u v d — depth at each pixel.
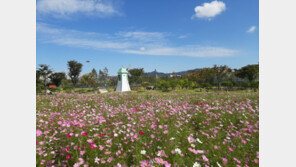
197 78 50.34
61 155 2.61
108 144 3.09
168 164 2.36
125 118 5.10
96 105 7.80
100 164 2.47
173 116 5.47
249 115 5.86
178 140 3.47
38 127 3.70
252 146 3.48
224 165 2.68
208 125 4.82
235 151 3.25
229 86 37.88
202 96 11.35
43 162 2.31
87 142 3.02
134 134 3.64
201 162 2.70
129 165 2.58
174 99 10.02
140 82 56.28
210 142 3.54
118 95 12.59
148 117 5.21
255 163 2.88
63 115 5.29
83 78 52.16
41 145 2.72
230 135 4.04
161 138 3.51
